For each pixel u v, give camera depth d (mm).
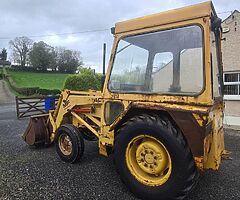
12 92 33812
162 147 3084
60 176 3926
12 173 4059
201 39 2963
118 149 3398
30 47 62562
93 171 4133
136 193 3229
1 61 66562
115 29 3701
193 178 2920
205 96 2887
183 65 3094
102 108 3818
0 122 9984
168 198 2988
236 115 9469
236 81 9773
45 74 57844
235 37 9648
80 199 3193
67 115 5039
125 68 3584
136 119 3236
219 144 3480
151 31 3361
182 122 2875
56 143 4738
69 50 62969
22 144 6047
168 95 3137
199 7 2982
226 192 3475
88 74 19547
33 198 3211
